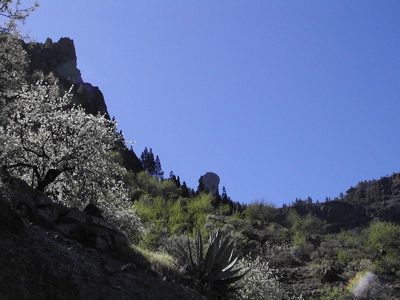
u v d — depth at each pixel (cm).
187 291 1015
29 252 721
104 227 1084
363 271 4319
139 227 1866
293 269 4534
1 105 1242
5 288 627
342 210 18638
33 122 1639
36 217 948
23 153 1598
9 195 904
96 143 1658
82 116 1714
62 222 1008
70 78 10519
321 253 5162
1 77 1162
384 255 4825
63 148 1588
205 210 6103
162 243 2583
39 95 1658
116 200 1806
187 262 1234
